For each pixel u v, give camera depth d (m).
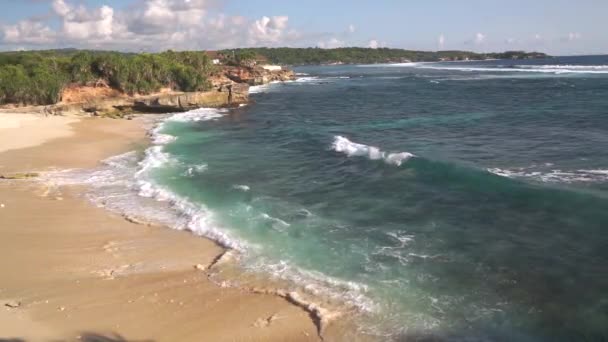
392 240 16.12
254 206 20.17
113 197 21.70
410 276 13.49
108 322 11.22
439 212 18.53
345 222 18.02
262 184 23.77
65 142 35.12
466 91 75.31
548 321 11.12
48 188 22.97
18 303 12.02
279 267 14.26
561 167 23.77
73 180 24.61
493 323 11.12
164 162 28.84
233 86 65.06
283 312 11.63
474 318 11.33
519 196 19.39
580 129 35.06
